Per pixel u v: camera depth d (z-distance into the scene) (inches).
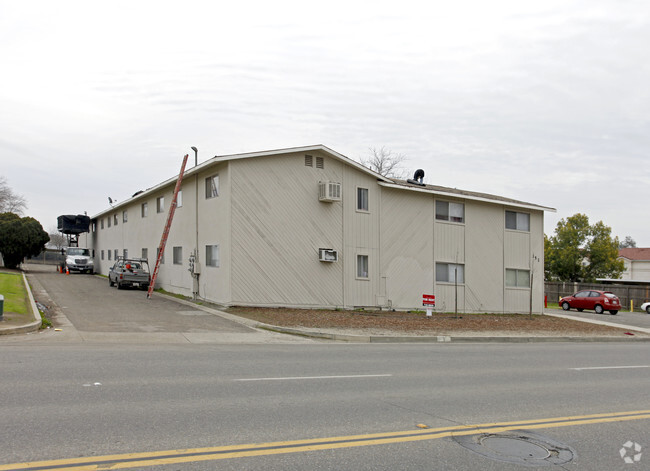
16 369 337.4
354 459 204.1
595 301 1427.2
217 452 204.1
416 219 1041.5
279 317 749.9
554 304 1823.3
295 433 233.5
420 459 207.9
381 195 996.6
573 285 1865.2
